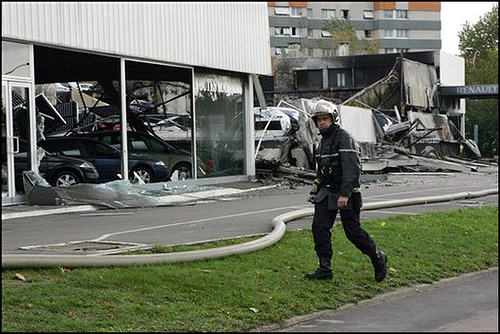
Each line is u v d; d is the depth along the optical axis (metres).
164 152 22.45
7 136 16.69
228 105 25.00
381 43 80.69
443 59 49.69
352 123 34.44
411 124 37.91
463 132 52.44
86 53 19.19
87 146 21.09
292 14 76.12
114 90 24.30
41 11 17.20
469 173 33.16
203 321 7.75
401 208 17.09
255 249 10.61
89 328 7.12
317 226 9.65
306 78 51.31
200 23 22.88
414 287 10.15
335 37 71.38
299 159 28.05
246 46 25.19
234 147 25.41
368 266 10.62
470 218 15.53
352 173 9.24
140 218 15.00
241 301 8.45
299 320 8.25
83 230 13.05
